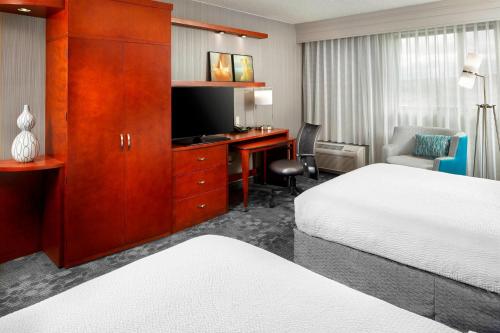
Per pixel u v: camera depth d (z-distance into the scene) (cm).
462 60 459
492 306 164
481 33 443
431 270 183
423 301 187
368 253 209
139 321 99
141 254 290
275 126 570
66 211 261
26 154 256
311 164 501
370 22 512
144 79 297
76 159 262
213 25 422
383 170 312
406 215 198
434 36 477
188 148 341
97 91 269
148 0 293
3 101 271
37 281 247
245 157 399
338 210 220
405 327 96
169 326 97
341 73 568
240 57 488
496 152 446
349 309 105
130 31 284
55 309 105
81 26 255
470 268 170
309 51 601
